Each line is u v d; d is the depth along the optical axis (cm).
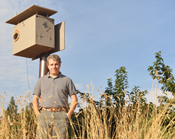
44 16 575
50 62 303
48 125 286
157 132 325
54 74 306
